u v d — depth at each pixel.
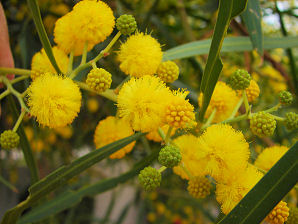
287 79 0.16
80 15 0.08
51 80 0.07
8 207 0.29
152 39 0.08
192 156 0.08
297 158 0.06
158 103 0.07
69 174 0.08
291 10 0.18
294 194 0.14
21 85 0.13
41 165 0.23
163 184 0.23
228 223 0.06
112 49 0.10
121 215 0.28
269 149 0.08
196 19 0.21
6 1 0.16
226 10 0.07
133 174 0.10
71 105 0.07
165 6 0.19
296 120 0.08
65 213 0.30
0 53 0.12
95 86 0.08
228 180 0.07
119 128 0.09
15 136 0.09
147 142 0.18
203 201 0.26
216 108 0.09
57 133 0.21
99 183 0.11
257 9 0.10
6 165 0.27
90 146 0.23
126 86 0.07
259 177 0.07
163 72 0.09
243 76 0.08
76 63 0.10
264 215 0.06
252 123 0.08
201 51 0.11
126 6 0.17
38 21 0.07
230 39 0.12
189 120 0.07
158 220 0.31
